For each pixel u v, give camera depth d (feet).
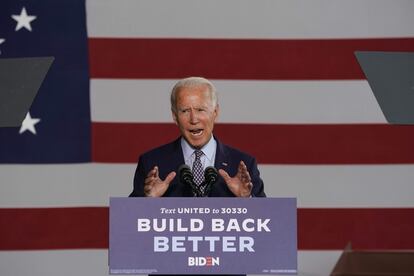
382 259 33.83
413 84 39.09
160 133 58.39
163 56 59.00
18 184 57.98
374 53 39.45
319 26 59.26
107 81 58.65
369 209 57.88
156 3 59.36
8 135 58.23
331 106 58.59
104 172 58.08
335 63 58.95
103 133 58.29
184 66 58.90
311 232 57.62
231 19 59.36
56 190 57.98
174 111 47.14
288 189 57.93
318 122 58.44
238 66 58.90
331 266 57.26
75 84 58.70
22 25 59.16
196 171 46.34
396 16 59.36
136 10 59.36
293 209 35.86
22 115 41.32
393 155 58.18
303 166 58.03
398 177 58.08
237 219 35.78
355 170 58.13
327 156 58.18
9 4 59.26
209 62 58.90
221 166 46.50
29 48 58.90
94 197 57.93
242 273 35.63
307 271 57.26
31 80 41.68
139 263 35.47
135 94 58.65
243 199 35.86
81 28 59.31
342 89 58.70
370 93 58.65
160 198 35.70
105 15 59.31
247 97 58.54
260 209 35.81
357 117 58.54
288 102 58.59
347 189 58.03
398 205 57.98
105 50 59.00
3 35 58.95
